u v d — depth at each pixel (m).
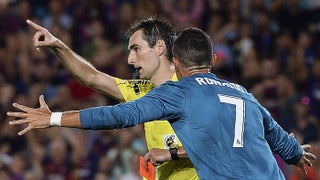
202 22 30.86
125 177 22.59
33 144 24.56
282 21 31.16
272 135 11.45
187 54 11.05
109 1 31.45
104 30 30.34
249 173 10.59
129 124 10.37
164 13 30.75
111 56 28.42
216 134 10.59
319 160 21.67
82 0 31.31
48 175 23.91
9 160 24.34
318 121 25.73
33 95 26.92
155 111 10.47
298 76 27.84
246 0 31.11
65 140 24.48
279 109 25.34
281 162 21.98
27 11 30.84
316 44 29.88
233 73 28.06
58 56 12.47
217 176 10.54
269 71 27.44
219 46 28.72
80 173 23.98
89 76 12.58
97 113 10.34
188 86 10.80
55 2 30.80
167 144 11.80
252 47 29.25
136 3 31.23
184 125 10.65
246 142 10.70
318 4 31.41
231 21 30.33
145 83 12.59
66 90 26.52
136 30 12.05
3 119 25.73
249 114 10.94
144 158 11.45
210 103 10.70
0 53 28.94
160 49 11.95
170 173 11.75
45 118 10.45
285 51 29.03
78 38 30.12
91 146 24.50
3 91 26.44
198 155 10.60
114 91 12.63
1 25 30.45
